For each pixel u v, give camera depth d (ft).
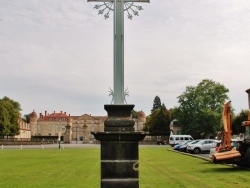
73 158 99.86
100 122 482.69
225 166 72.69
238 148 68.18
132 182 26.63
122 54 30.17
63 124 499.92
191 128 267.59
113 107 27.94
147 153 127.03
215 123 260.62
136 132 26.78
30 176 56.49
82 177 55.01
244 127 70.38
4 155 117.08
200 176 55.93
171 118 333.42
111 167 26.73
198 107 267.39
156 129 334.44
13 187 44.98
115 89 29.63
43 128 501.97
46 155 116.57
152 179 52.42
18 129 330.75
